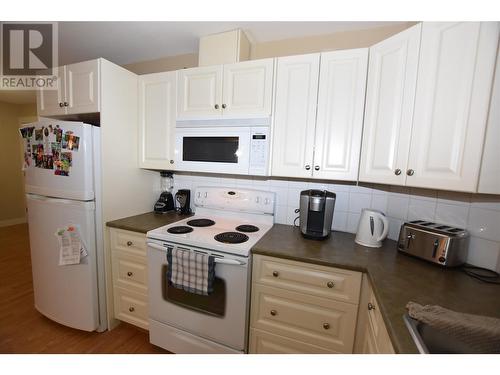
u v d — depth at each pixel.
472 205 1.17
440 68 0.98
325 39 1.73
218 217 1.96
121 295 1.77
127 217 1.88
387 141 1.19
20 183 4.27
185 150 1.74
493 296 0.92
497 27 0.85
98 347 1.64
